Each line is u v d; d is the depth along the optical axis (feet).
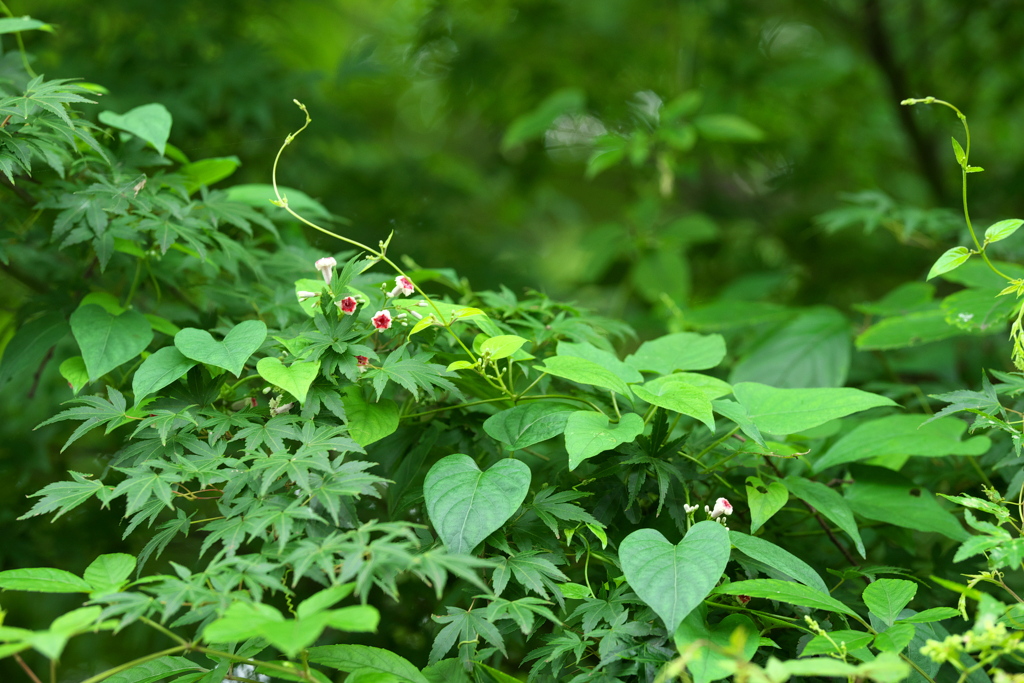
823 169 16.96
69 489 4.97
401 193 14.84
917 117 16.40
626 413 6.05
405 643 7.58
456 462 5.50
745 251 16.34
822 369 9.05
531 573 5.14
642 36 16.74
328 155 14.71
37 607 8.96
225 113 12.34
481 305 7.81
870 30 15.89
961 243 9.59
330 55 17.70
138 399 5.22
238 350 5.32
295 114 13.05
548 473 6.24
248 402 6.21
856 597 6.22
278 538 4.77
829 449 7.15
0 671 8.80
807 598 4.70
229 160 7.85
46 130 6.98
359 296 5.82
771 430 5.78
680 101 12.42
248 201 8.27
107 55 12.09
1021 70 15.53
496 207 19.42
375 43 14.06
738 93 15.93
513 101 16.88
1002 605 4.07
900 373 10.59
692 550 4.81
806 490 6.18
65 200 6.41
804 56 18.44
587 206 22.59
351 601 7.82
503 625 5.53
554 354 7.13
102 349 6.26
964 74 15.87
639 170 16.53
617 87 16.63
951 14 15.51
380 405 5.87
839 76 15.15
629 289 15.43
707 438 6.69
